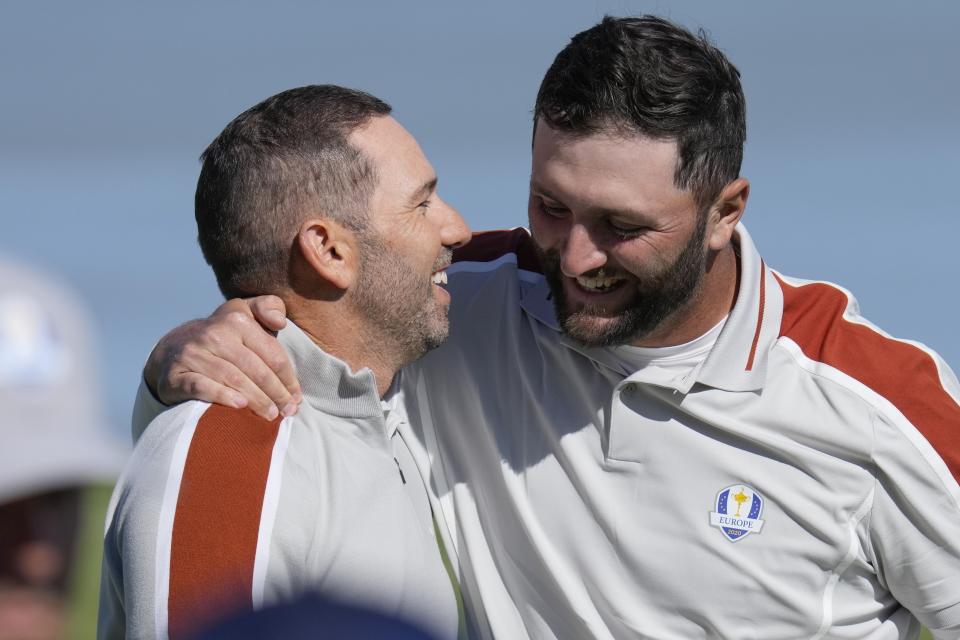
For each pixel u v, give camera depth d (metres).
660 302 11.11
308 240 11.08
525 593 12.09
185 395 10.76
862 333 11.76
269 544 10.09
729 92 10.92
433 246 11.51
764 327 11.54
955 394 11.59
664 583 11.58
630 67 10.47
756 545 11.45
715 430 11.49
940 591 11.47
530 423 11.98
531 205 11.24
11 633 5.99
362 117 11.30
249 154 11.20
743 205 11.30
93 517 19.77
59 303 6.45
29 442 6.16
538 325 12.10
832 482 11.36
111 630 10.87
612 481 11.66
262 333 10.93
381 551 10.88
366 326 11.42
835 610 11.60
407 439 12.34
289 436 10.77
